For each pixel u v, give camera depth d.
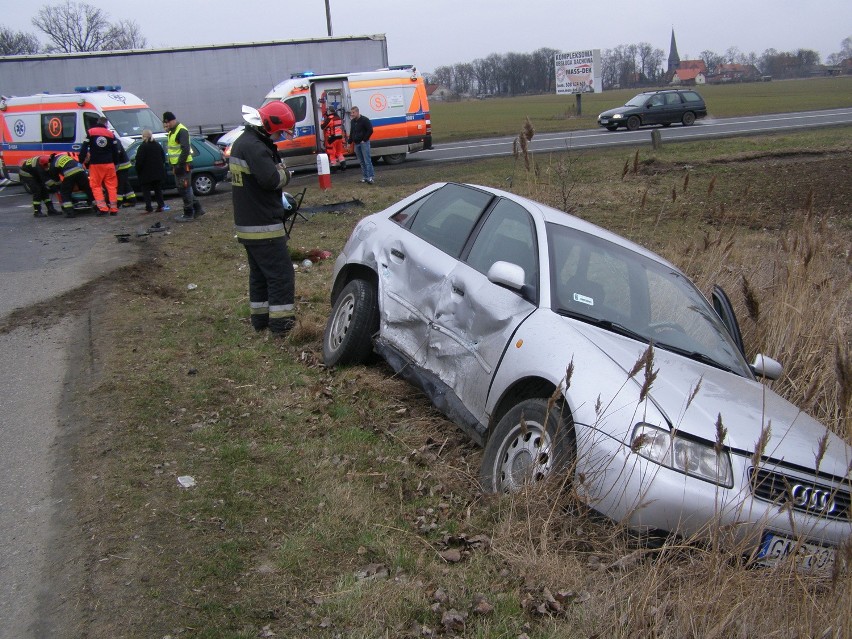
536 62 136.00
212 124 27.34
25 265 11.04
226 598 3.52
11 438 5.26
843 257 8.20
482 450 5.07
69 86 26.56
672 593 3.55
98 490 4.47
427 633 3.31
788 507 3.50
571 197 12.34
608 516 3.78
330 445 5.08
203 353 6.90
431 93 132.62
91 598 3.52
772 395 4.64
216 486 4.51
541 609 3.47
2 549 3.98
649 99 33.06
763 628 3.29
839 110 42.50
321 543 3.94
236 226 7.13
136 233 13.33
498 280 4.69
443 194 6.18
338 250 11.55
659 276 5.30
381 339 5.98
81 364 6.62
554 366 4.22
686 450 3.76
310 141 22.56
